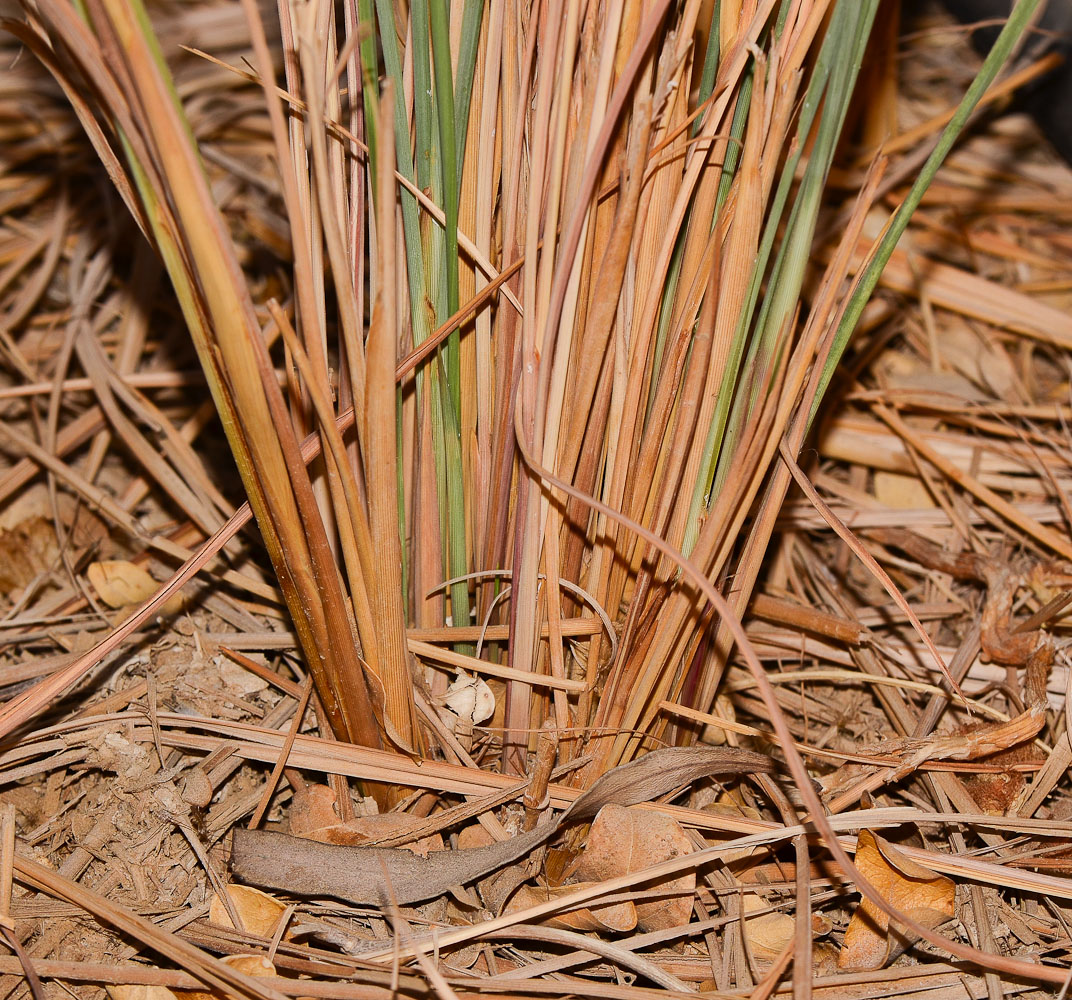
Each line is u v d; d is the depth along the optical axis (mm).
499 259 539
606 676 551
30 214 762
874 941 548
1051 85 840
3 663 612
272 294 714
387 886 537
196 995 535
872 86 759
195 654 598
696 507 538
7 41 787
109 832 563
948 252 776
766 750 600
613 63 505
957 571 637
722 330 522
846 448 683
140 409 653
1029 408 685
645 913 553
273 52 829
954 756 570
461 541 553
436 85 511
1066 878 554
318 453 539
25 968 530
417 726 561
